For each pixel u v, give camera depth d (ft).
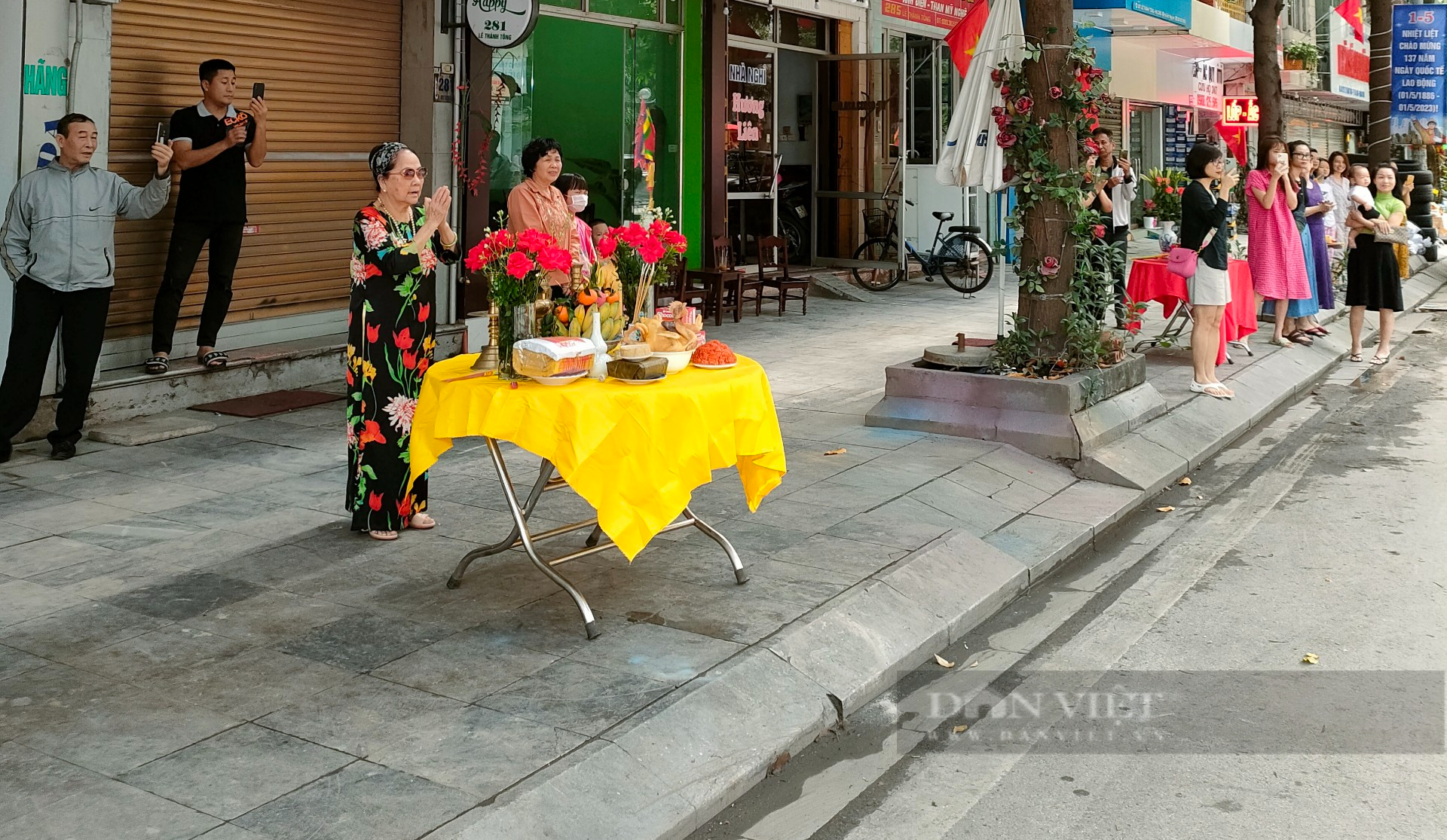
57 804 11.53
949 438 26.89
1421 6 64.95
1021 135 27.12
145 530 20.12
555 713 13.55
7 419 24.18
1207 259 31.22
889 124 57.77
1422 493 24.84
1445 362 40.68
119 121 28.37
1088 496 24.02
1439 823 12.28
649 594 17.30
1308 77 98.73
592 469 15.29
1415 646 16.96
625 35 45.50
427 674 14.57
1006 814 12.66
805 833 12.37
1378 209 41.52
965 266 56.70
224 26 30.30
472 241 36.78
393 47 34.99
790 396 32.01
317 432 27.12
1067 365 27.20
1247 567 20.52
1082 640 17.51
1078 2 59.36
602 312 17.17
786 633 15.88
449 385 16.31
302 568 18.28
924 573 18.52
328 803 11.62
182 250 27.96
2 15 24.36
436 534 19.98
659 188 48.32
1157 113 89.61
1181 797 12.92
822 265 59.41
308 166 32.91
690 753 13.20
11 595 17.08
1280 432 30.89
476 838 11.18
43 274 23.90
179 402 28.66
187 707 13.65
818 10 56.08
